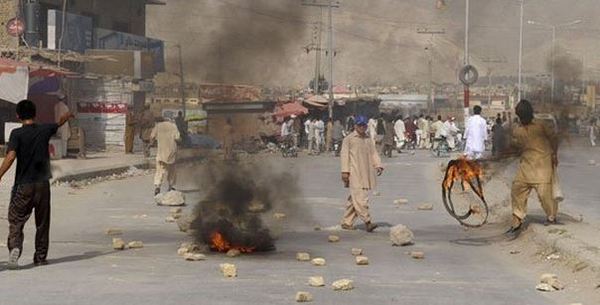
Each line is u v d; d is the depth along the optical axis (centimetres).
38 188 1068
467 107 3322
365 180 1473
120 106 3812
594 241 1178
